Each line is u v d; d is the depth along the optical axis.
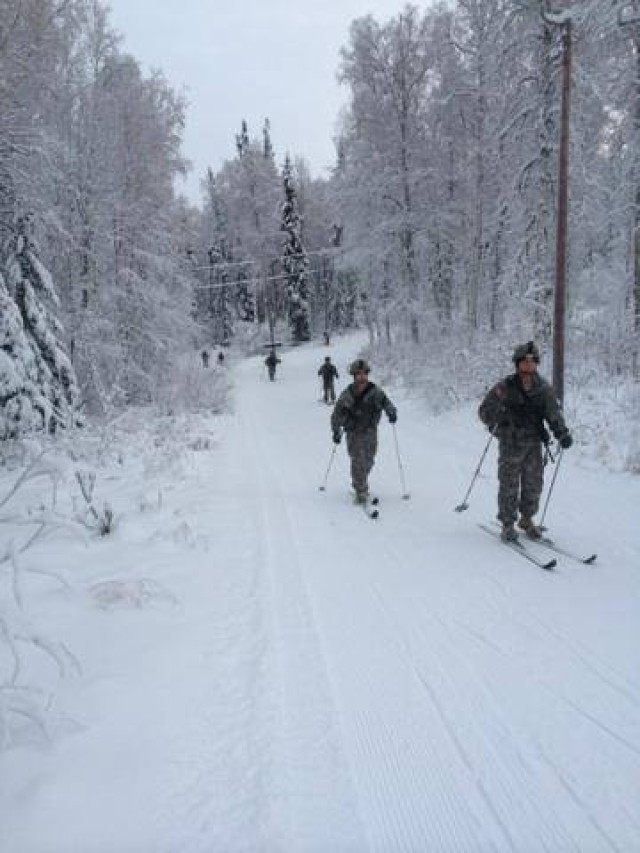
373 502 7.02
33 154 12.56
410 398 18.36
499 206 15.66
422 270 25.23
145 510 6.73
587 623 4.00
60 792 2.39
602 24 11.00
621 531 5.82
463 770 2.64
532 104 13.65
